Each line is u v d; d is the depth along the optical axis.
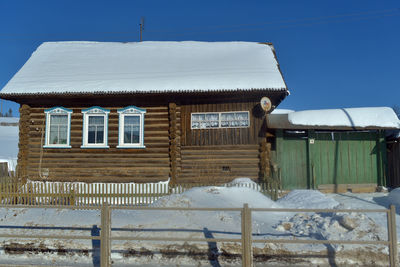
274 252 6.55
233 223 7.73
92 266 6.55
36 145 14.62
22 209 8.89
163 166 14.12
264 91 13.16
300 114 13.79
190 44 19.12
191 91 13.36
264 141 13.69
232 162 13.80
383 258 6.27
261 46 18.42
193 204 8.98
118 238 6.02
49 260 6.89
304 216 8.17
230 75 14.38
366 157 13.55
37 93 13.80
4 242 7.23
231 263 6.55
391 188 13.30
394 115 13.41
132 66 16.03
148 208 5.99
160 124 14.28
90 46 19.00
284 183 13.52
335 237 6.74
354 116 13.45
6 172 14.38
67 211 8.77
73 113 14.60
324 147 13.60
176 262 6.62
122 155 14.30
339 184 13.42
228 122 14.00
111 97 14.24
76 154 14.41
